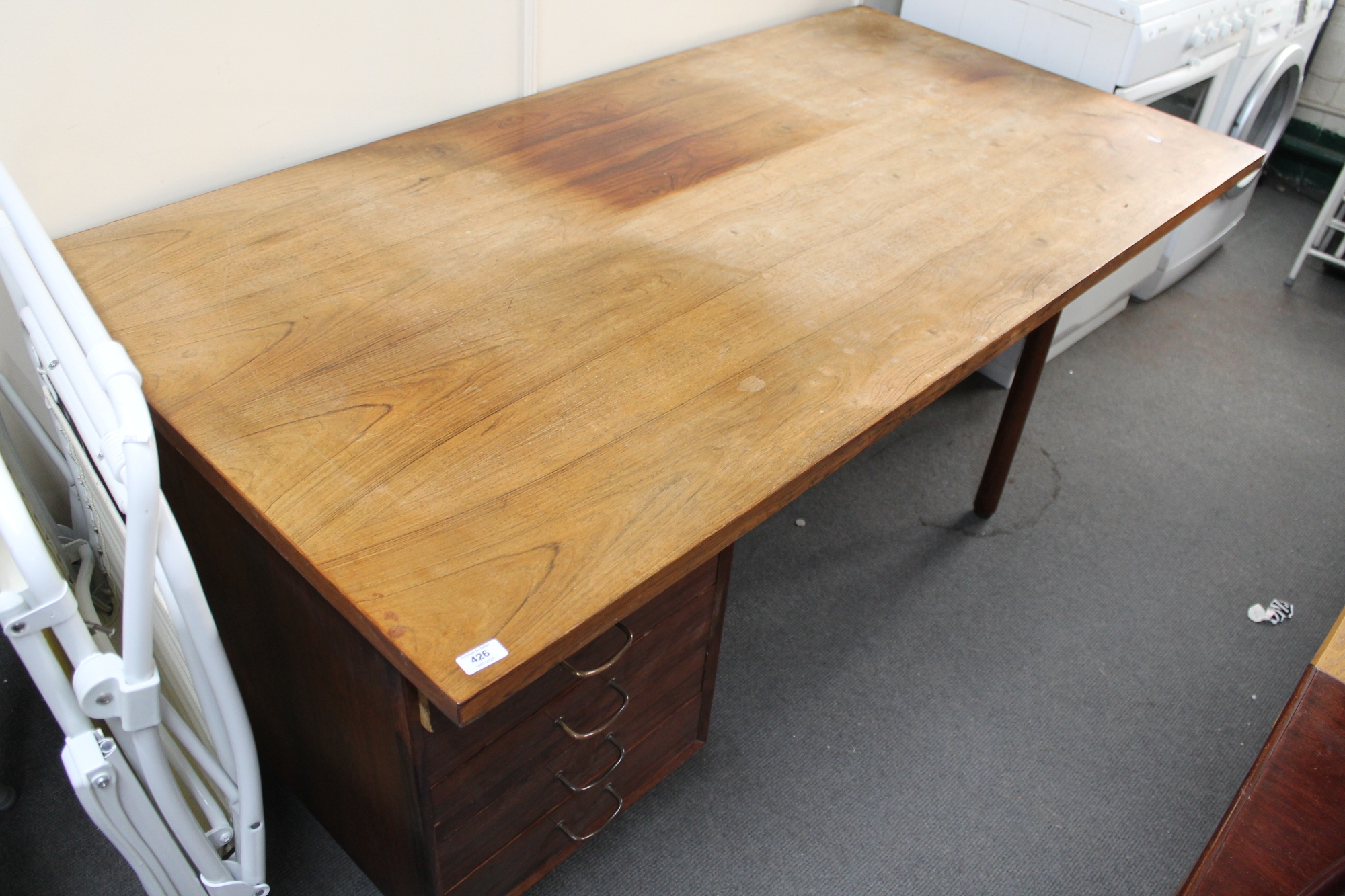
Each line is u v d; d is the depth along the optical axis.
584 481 1.01
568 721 1.19
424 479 1.00
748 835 1.51
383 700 1.01
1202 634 1.88
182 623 0.92
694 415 1.11
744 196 1.53
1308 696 0.88
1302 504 2.18
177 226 1.35
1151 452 2.28
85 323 0.85
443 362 1.15
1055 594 1.94
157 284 1.24
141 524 0.79
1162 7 1.98
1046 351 1.78
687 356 1.19
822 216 1.50
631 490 1.01
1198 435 2.34
